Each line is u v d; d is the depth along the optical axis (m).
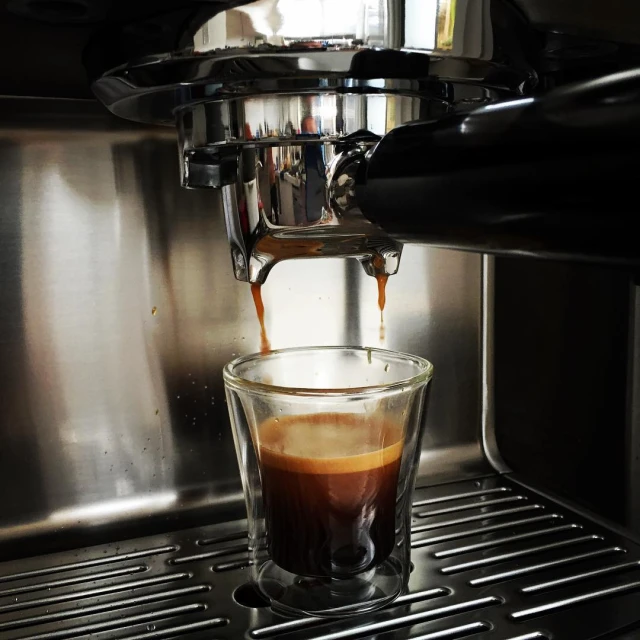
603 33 0.31
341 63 0.27
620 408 0.49
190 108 0.32
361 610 0.34
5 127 0.42
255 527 0.37
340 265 0.50
